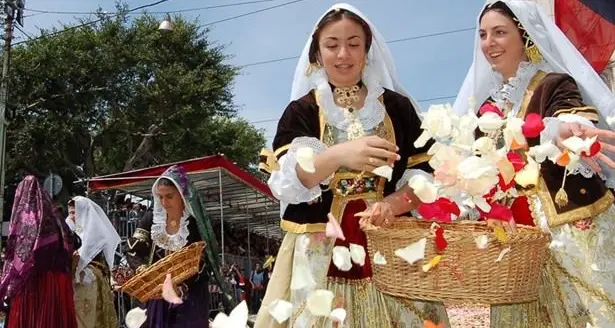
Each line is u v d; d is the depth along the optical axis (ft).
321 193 9.23
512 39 10.02
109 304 21.24
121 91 84.12
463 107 11.36
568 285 9.16
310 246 9.14
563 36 10.06
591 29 25.03
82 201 20.88
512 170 7.91
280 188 8.89
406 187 9.17
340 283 9.05
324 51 9.46
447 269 7.58
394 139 9.52
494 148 8.23
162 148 90.68
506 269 7.55
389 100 9.69
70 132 80.84
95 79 83.20
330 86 9.75
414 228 8.21
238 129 101.19
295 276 9.06
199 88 84.38
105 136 86.74
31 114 82.02
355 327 8.97
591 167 8.45
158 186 16.49
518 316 9.70
